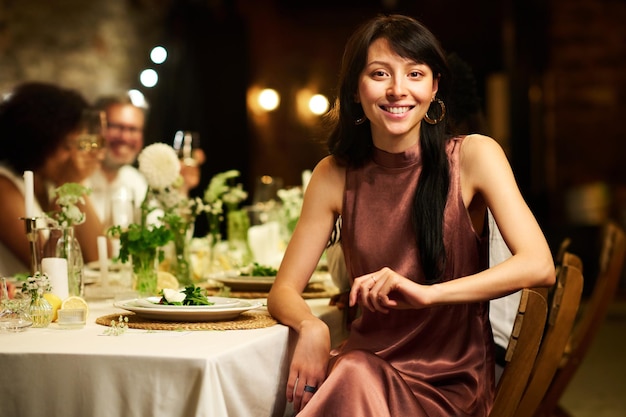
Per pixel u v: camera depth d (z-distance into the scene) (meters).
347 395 2.20
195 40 9.47
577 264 3.20
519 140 12.51
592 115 12.48
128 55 8.26
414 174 2.65
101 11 7.85
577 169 12.55
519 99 12.52
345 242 2.74
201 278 3.83
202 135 9.63
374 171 2.70
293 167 13.32
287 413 2.49
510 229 2.52
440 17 13.82
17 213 4.54
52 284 2.70
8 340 2.21
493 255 3.14
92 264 4.38
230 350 2.06
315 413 2.19
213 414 1.97
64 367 2.04
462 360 2.59
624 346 7.73
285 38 13.61
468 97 3.61
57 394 2.05
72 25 7.52
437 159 2.63
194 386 1.97
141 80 8.38
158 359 1.99
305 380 2.37
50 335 2.29
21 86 4.85
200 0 9.45
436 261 2.59
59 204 2.95
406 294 2.30
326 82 13.55
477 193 2.67
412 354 2.60
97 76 7.77
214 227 4.02
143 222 3.39
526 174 12.51
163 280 3.25
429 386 2.47
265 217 5.06
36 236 2.75
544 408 3.87
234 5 10.34
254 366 2.19
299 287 2.70
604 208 11.84
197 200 3.79
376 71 2.56
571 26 12.48
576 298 2.90
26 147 4.75
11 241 4.53
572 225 10.88
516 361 2.36
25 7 7.10
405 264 2.62
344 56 2.67
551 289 3.66
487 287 2.37
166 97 8.84
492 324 3.21
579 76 12.50
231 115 10.17
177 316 2.45
